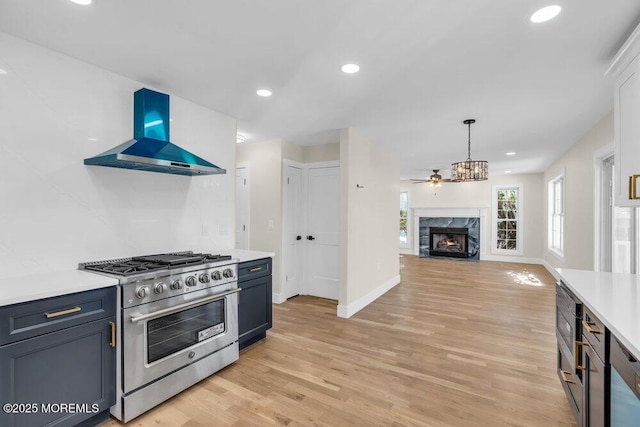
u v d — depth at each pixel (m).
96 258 2.36
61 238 2.18
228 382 2.44
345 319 3.87
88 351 1.82
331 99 2.97
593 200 3.94
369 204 4.62
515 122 3.71
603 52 2.10
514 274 6.74
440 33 1.89
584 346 1.69
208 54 2.17
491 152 5.48
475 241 8.97
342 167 3.96
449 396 2.26
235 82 2.61
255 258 3.04
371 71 2.40
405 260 8.76
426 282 5.96
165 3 1.62
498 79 2.53
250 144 4.80
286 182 4.66
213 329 2.53
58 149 2.16
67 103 2.20
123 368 1.95
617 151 2.01
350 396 2.25
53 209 2.14
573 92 2.80
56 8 1.66
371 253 4.70
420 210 9.67
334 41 1.99
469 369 2.64
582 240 4.47
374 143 4.76
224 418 2.01
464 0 1.59
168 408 2.11
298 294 5.02
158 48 2.09
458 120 3.63
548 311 4.20
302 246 5.02
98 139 2.36
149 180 2.71
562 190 5.92
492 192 8.84
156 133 2.56
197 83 2.63
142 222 2.66
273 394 2.28
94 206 2.35
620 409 1.26
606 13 1.68
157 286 2.12
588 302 1.60
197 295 2.40
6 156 1.95
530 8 1.64
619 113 2.00
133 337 2.00
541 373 2.58
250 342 3.11
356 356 2.88
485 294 5.09
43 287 1.73
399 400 2.21
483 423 1.97
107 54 2.17
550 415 2.05
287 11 1.69
